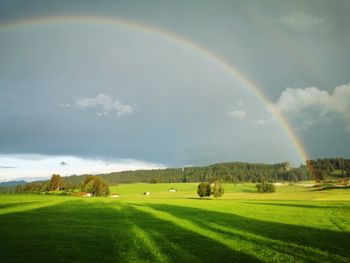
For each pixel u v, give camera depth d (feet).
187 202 386.11
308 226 150.51
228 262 80.94
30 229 134.31
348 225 153.79
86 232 128.36
